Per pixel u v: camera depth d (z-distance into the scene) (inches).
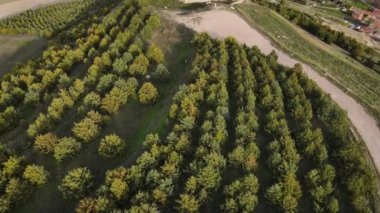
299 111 2628.0
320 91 2847.0
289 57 3506.4
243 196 1977.1
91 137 2420.0
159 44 3457.2
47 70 3058.6
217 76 2763.3
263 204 2116.1
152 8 4227.4
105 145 2288.4
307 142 2385.6
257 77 2891.2
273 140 2437.3
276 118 2511.1
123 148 2335.1
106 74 2935.5
